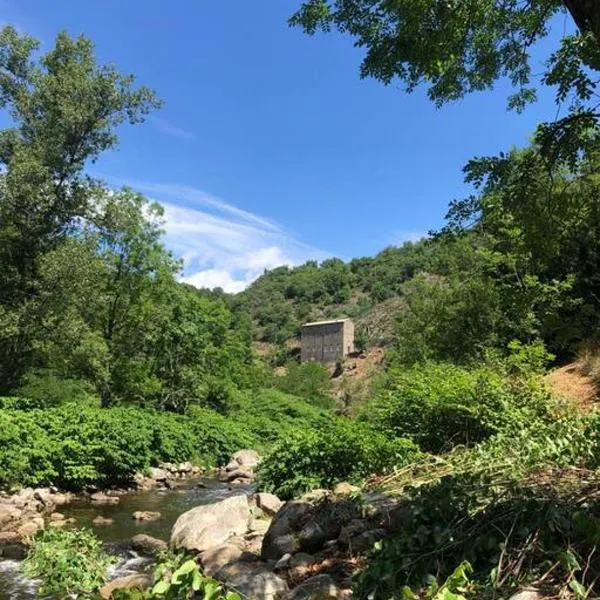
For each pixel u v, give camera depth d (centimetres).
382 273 13525
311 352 11231
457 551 429
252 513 809
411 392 1105
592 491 460
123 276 2833
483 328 1755
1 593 626
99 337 2680
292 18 732
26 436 1365
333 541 573
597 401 1135
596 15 399
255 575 518
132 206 2527
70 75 2259
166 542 856
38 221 2197
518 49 751
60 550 668
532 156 628
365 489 715
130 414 2000
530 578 366
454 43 706
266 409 3738
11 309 2152
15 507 1098
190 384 3150
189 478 1795
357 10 705
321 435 983
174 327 3081
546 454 644
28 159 2122
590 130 607
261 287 15800
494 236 1017
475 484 525
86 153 2323
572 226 678
